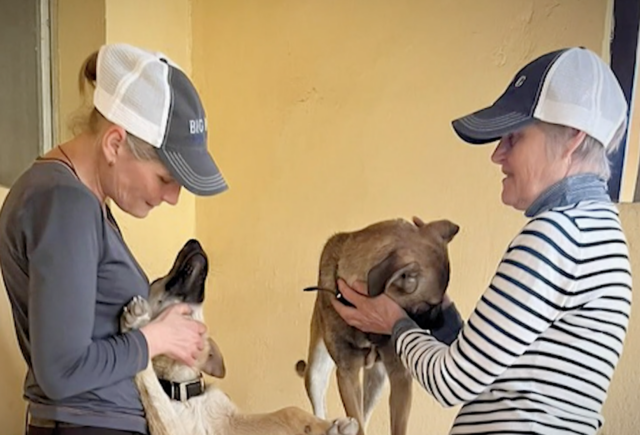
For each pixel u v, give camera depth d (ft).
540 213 3.27
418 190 6.25
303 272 6.81
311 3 6.52
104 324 3.58
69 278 3.13
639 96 5.29
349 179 6.52
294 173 6.75
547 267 3.06
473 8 5.91
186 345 3.89
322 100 6.56
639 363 5.58
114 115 3.34
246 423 4.62
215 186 3.54
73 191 3.23
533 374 3.25
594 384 3.23
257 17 6.76
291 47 6.64
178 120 3.43
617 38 5.35
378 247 4.38
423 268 4.22
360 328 4.37
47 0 5.76
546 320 3.13
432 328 4.30
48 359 3.10
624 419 5.69
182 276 4.45
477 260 6.09
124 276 3.63
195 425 4.37
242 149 6.96
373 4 6.27
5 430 5.13
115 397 3.66
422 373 3.59
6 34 5.38
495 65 5.88
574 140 3.21
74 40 5.78
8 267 3.36
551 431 3.22
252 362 7.09
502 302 3.15
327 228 6.65
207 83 7.05
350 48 6.40
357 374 4.69
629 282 3.30
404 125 6.25
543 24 5.67
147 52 3.56
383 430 6.43
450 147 6.10
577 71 3.22
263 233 6.95
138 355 3.51
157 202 3.65
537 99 3.27
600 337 3.18
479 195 6.05
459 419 3.62
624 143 5.34
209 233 7.21
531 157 3.32
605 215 3.22
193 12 7.02
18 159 5.56
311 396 5.47
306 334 6.84
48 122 5.82
